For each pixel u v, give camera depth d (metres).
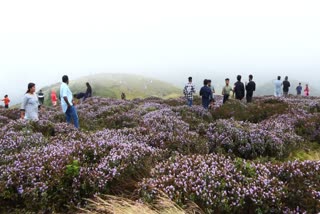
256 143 10.78
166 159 8.55
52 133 12.49
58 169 7.07
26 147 9.26
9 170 7.12
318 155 11.11
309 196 6.18
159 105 23.80
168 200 5.89
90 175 7.05
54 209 6.51
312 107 18.45
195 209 5.92
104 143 8.84
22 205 6.70
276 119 15.66
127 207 5.99
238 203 6.01
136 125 15.89
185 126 13.39
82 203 6.75
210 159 7.55
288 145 11.25
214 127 12.53
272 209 6.02
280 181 6.60
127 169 7.58
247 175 6.96
